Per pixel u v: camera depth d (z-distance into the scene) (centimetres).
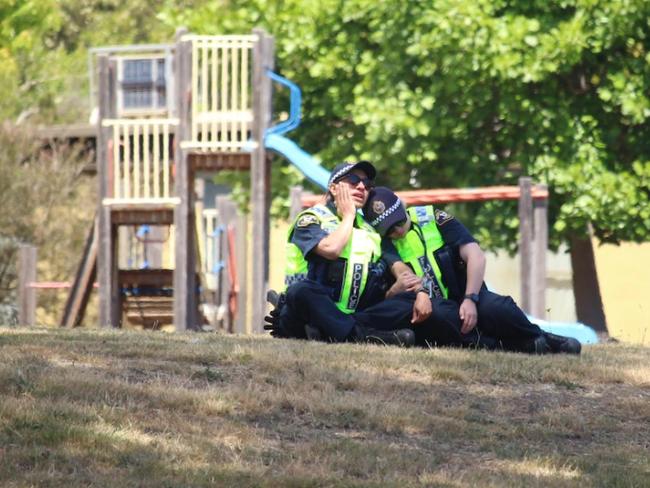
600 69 5881
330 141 6241
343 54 6100
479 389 2370
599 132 5862
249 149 5247
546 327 4062
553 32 5534
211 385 2255
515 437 2092
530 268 4900
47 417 1917
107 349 2527
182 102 5309
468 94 5703
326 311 2816
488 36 5553
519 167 6050
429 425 2102
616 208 5747
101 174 5372
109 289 5375
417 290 2816
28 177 7838
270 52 5272
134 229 6981
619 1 5547
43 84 10256
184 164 5303
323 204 2916
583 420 2191
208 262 7056
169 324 6569
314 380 2317
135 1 13838
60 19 12181
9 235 7812
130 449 1827
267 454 1875
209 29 6444
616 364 2645
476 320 2797
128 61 6366
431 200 4966
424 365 2466
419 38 5697
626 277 9350
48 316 8475
